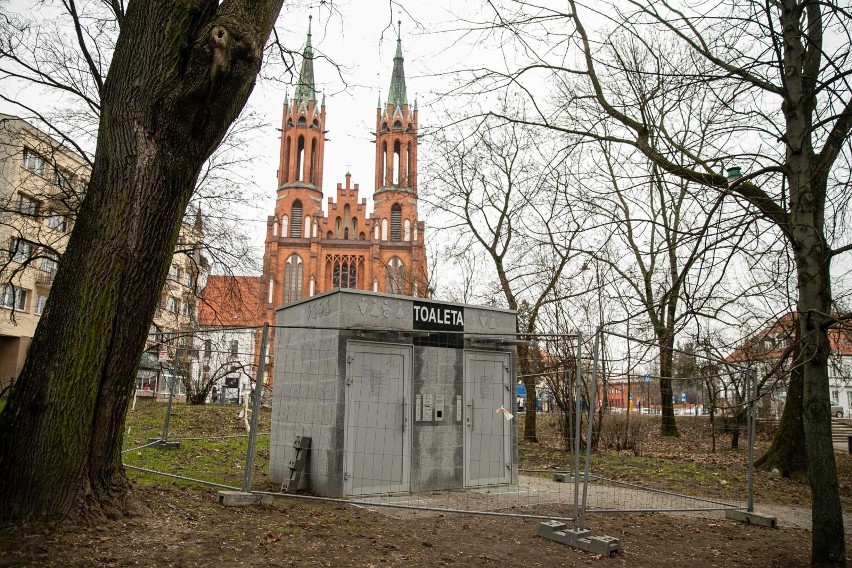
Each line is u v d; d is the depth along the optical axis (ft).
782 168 20.65
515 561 19.03
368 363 30.81
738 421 58.75
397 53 271.28
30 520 16.43
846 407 128.16
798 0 20.75
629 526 25.41
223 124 19.40
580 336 22.95
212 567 15.60
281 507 23.65
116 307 17.75
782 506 32.76
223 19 18.60
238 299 64.64
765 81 21.40
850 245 19.56
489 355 35.65
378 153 263.49
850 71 18.57
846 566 19.30
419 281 100.17
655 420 57.52
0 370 108.99
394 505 24.26
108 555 15.39
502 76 28.19
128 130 18.11
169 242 18.85
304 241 249.96
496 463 35.17
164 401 76.28
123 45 18.62
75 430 17.19
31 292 113.70
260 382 24.64
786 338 22.81
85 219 18.08
